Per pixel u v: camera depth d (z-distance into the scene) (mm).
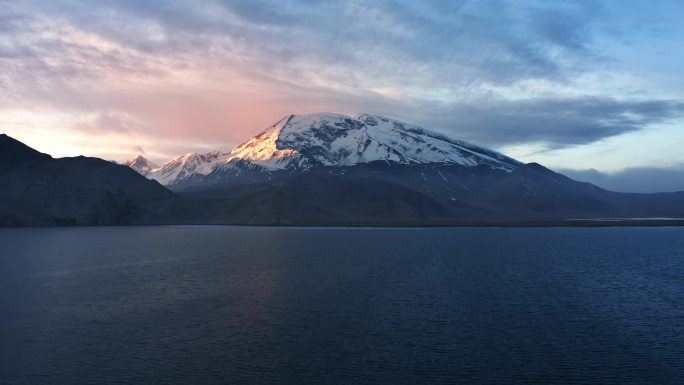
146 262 96500
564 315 48562
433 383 31875
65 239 163125
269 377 32875
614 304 53812
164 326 44812
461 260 100062
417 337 41031
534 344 39281
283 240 165750
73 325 45469
